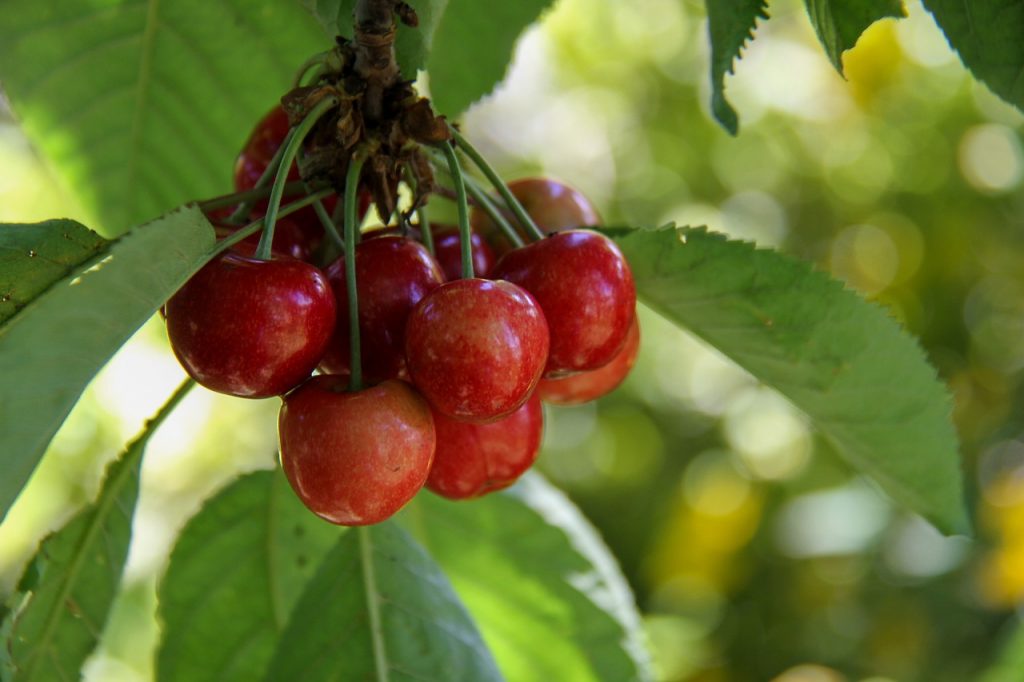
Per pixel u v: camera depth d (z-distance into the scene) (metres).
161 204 0.59
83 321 0.45
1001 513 0.94
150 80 0.57
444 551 0.57
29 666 0.52
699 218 1.28
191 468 1.12
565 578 0.57
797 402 0.52
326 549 0.55
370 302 0.48
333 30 0.49
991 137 1.15
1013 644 0.61
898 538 0.96
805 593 1.00
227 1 0.56
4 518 0.46
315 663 0.51
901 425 0.51
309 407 0.48
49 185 0.95
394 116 0.49
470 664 0.52
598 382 0.52
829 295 0.50
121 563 0.52
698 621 1.04
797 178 1.25
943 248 1.17
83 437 1.05
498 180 0.50
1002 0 0.49
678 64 1.28
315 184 0.49
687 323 0.51
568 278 0.49
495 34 0.57
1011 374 1.13
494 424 0.50
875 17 0.49
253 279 0.47
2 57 0.56
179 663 0.55
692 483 1.17
